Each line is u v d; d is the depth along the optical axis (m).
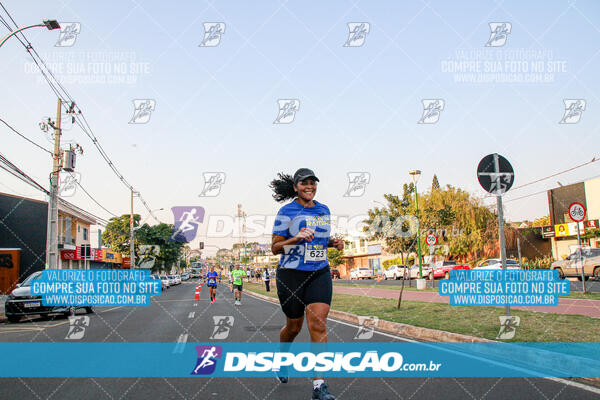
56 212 15.36
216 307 15.86
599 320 7.57
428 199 29.23
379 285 25.98
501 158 7.97
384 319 9.54
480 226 29.88
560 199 28.73
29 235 28.44
